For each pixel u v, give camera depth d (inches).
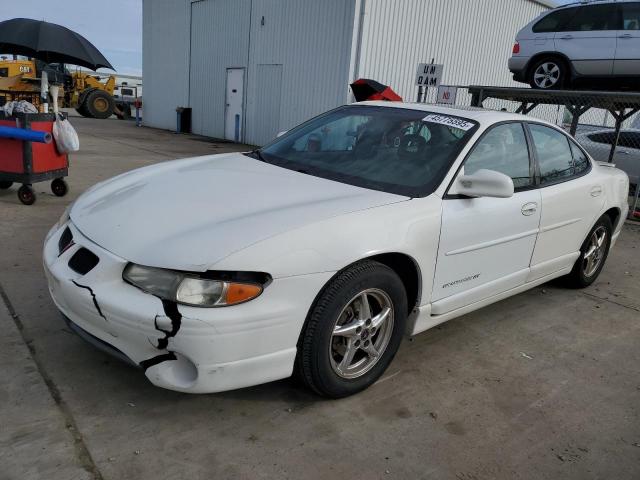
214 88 744.3
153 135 716.7
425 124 138.4
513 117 147.3
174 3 805.9
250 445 95.5
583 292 190.7
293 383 112.6
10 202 248.8
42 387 106.3
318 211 103.7
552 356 140.0
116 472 86.4
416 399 114.6
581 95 313.7
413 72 583.5
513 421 110.0
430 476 92.0
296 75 601.6
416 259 112.4
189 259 89.5
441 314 126.5
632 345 150.6
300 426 102.0
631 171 386.6
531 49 373.7
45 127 246.1
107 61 351.9
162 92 869.2
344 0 533.0
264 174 127.1
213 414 103.2
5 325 129.0
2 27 319.6
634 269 226.8
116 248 96.2
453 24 603.8
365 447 97.7
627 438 107.7
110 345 96.9
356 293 103.3
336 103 558.3
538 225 147.5
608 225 187.3
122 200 112.5
